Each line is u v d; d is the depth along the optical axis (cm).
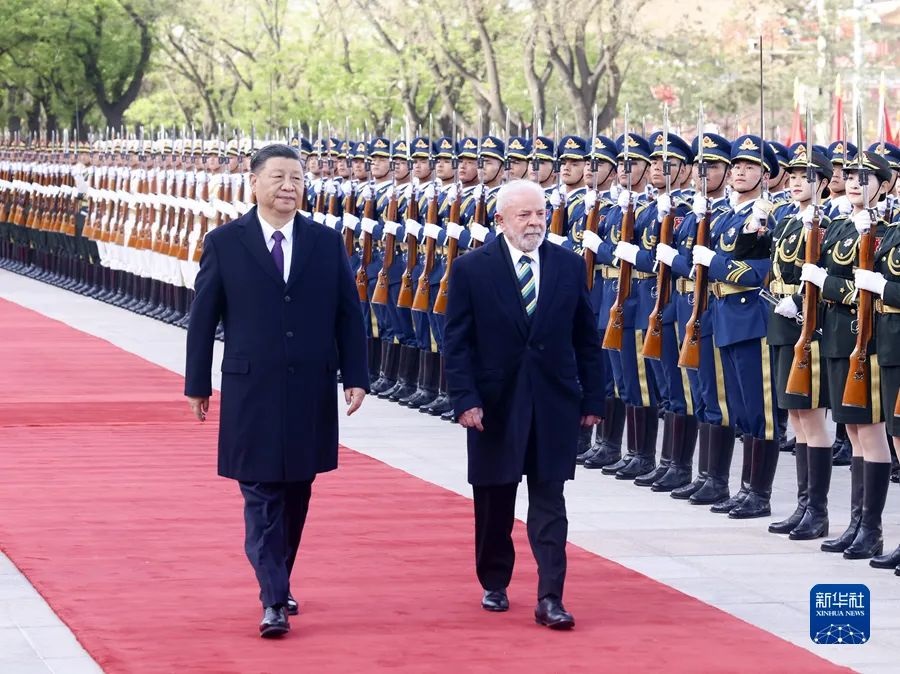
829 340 1384
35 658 1056
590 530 1495
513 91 4862
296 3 6081
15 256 4688
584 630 1125
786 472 1841
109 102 6944
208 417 2153
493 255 1174
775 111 4319
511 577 1255
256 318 1148
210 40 6397
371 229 2397
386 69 5509
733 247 1550
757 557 1384
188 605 1178
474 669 1028
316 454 1152
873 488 1377
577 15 4350
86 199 4009
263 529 1132
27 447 1906
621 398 1816
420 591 1234
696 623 1146
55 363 2722
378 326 2459
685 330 1630
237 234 1163
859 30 4188
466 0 4872
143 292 3609
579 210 1856
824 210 1578
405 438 2025
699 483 1655
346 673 1016
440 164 2200
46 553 1342
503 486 1168
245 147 2983
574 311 1177
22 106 7325
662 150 1680
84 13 6656
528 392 1154
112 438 1980
